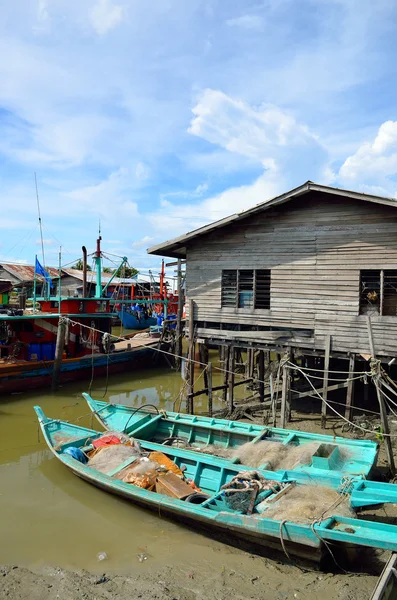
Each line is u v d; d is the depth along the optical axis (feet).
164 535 24.72
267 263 43.32
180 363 81.61
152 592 19.16
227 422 37.83
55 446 34.01
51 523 25.94
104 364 68.33
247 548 23.15
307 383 52.90
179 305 53.21
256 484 25.57
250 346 44.52
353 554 21.76
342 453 29.37
